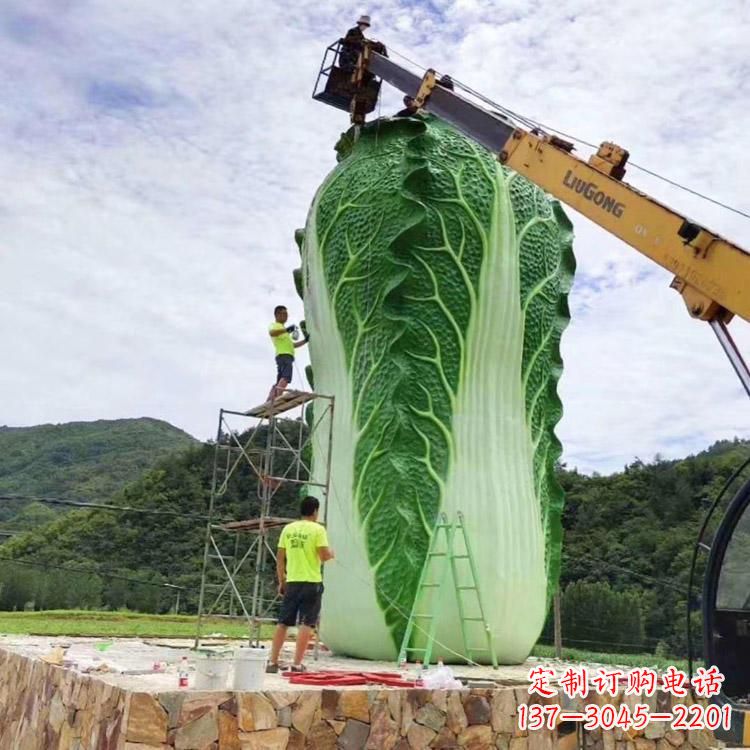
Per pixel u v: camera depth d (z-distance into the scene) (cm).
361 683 793
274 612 2427
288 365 1296
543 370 1300
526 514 1211
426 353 1186
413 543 1138
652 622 2934
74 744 709
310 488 1247
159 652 1092
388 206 1223
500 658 1163
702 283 829
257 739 653
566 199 998
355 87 1389
